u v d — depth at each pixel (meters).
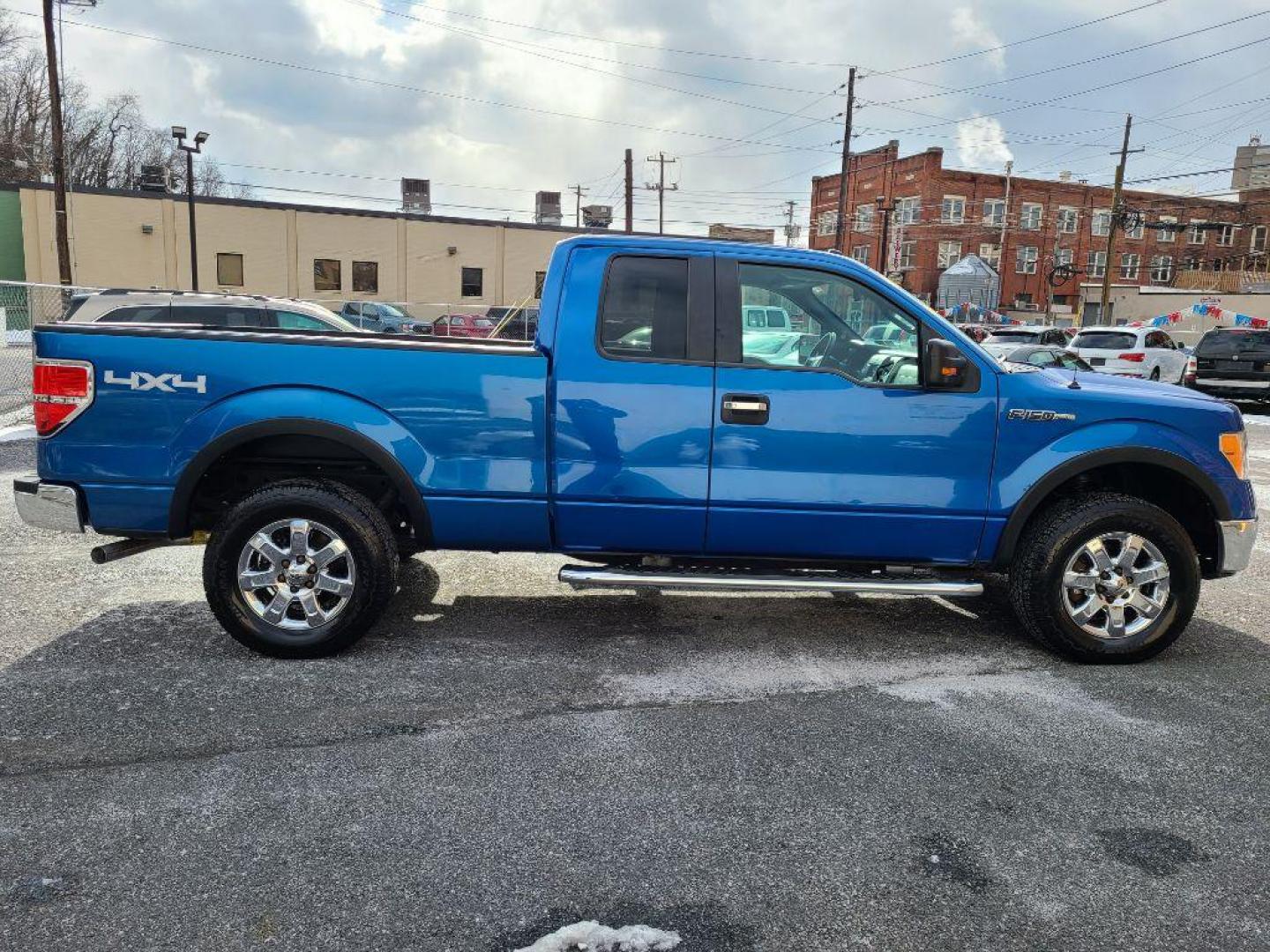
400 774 3.19
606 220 48.28
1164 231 58.56
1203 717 3.83
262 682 3.96
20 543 6.29
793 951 2.32
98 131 68.81
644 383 4.11
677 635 4.76
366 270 42.22
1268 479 10.15
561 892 2.54
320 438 4.29
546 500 4.18
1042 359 18.03
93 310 10.81
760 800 3.07
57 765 3.19
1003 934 2.40
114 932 2.33
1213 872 2.71
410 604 5.16
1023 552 4.41
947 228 53.94
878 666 4.37
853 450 4.17
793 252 4.26
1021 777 3.27
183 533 4.14
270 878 2.57
